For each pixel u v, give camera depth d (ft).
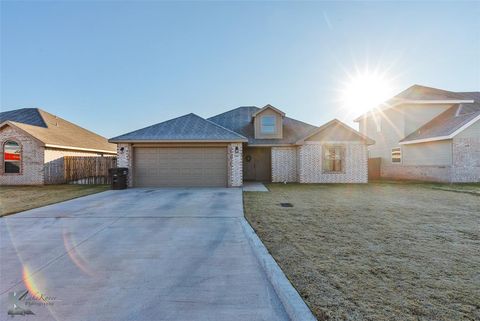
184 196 33.78
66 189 42.93
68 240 16.99
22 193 38.19
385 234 17.19
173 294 10.42
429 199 31.32
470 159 49.73
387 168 67.36
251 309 9.40
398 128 63.36
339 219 21.36
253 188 42.68
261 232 17.78
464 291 9.78
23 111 67.62
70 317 8.95
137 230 19.12
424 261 12.65
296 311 8.63
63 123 72.74
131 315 9.05
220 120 67.21
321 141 51.88
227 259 13.89
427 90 70.03
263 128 57.06
